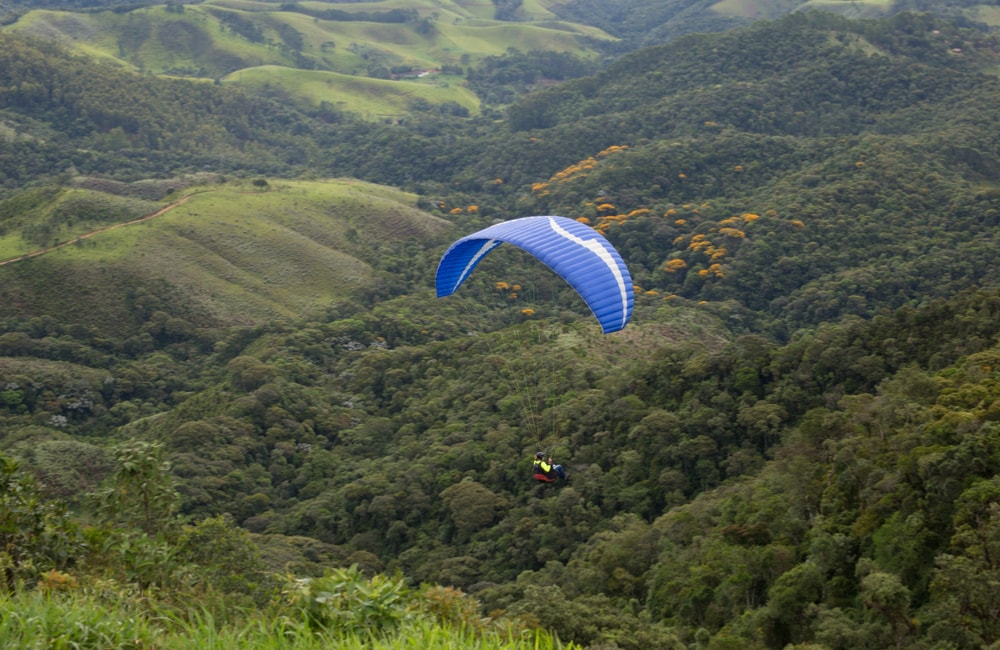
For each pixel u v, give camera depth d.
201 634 7.40
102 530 12.88
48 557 11.93
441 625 8.95
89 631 7.26
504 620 9.06
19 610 7.23
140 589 11.48
